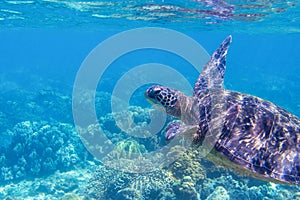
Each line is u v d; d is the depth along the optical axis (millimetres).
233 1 16281
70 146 15062
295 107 29094
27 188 12805
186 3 16828
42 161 14008
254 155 4734
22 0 18391
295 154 4672
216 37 57781
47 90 25328
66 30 43312
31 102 23094
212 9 18688
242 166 4699
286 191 10633
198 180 9859
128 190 9492
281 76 48750
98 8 19953
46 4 19297
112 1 17359
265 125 5059
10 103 22578
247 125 5109
